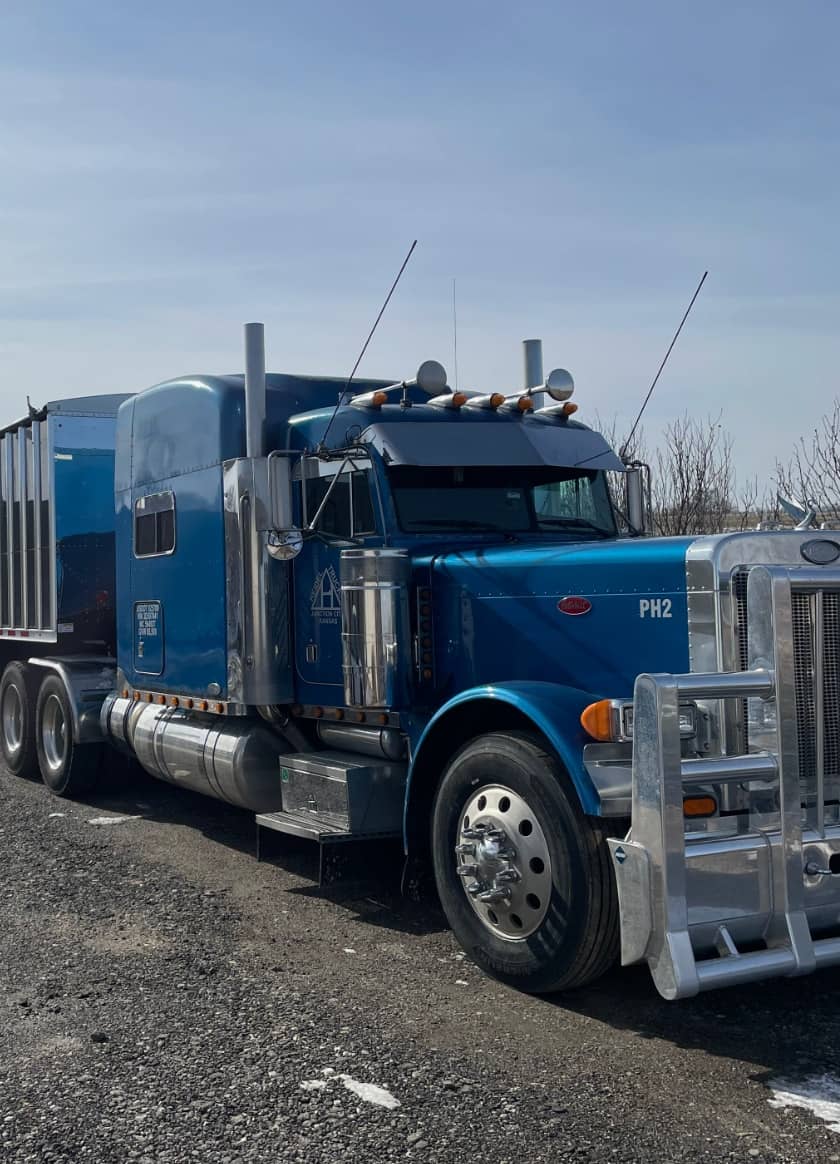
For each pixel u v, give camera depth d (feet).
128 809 30.48
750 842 14.52
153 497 27.09
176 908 20.63
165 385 26.71
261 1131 12.19
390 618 19.93
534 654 18.45
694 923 14.06
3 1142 11.98
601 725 15.30
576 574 17.83
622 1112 12.62
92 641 33.88
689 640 16.05
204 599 24.73
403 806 20.77
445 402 22.20
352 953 18.22
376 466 21.01
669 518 46.11
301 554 22.98
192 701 25.44
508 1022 15.26
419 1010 15.69
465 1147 11.83
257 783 23.45
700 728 15.62
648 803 14.16
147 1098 12.95
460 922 17.30
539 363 27.45
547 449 22.08
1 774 36.83
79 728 30.96
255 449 22.86
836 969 17.51
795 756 14.73
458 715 18.51
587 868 15.30
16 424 35.94
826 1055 14.23
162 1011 15.58
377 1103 12.80
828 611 15.66
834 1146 11.87
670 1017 15.51
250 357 22.94
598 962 15.48
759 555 15.84
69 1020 15.29
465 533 21.40
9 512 37.19
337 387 24.81
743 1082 13.42
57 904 20.90
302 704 23.12
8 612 37.45
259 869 23.54
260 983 16.72
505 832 16.40
